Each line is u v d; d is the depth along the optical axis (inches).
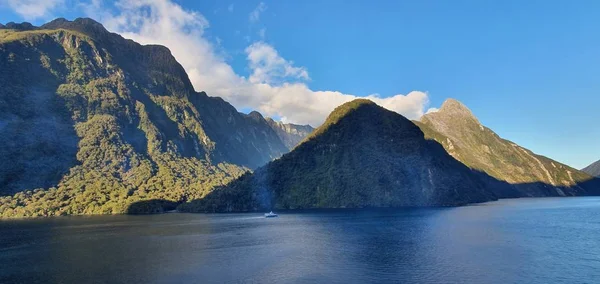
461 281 2997.0
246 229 6505.9
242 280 3100.4
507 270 3284.9
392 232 5634.8
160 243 4997.5
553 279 3031.5
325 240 5019.7
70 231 6476.4
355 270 3356.3
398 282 2992.1
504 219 7381.9
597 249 4133.9
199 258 3954.2
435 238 4980.3
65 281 3159.5
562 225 6323.8
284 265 3582.7
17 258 4106.8
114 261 3858.3
